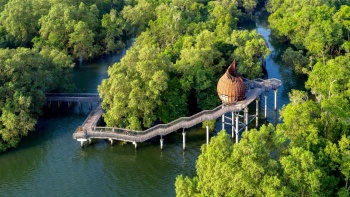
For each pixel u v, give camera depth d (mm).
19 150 95750
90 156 93250
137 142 97125
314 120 70562
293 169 57719
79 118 110062
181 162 90500
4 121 94875
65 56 125188
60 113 112875
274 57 153750
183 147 94312
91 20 160125
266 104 107250
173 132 102125
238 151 57812
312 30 132875
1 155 94000
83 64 150750
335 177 64562
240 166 57688
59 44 148625
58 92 118562
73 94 115125
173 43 141750
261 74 120000
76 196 80625
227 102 94938
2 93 98375
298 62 132375
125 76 96812
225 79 94438
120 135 94125
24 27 152500
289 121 69625
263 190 55312
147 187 82750
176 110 100500
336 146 64750
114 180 85188
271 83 107875
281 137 61625
